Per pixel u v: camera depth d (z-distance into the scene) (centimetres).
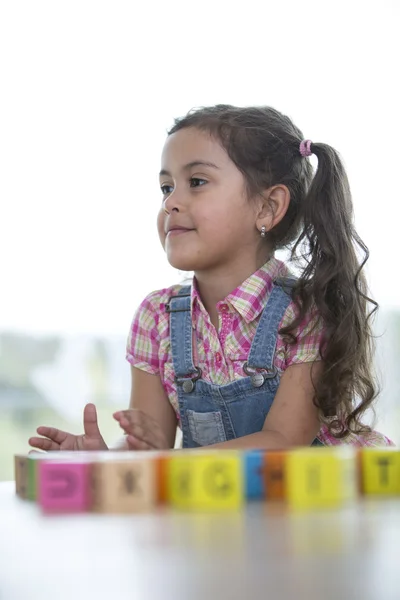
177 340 172
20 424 403
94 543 59
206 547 56
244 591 43
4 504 85
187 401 170
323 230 176
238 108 178
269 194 173
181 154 167
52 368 401
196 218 164
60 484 81
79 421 402
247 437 144
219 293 171
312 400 160
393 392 317
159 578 47
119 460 82
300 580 45
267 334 164
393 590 43
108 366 400
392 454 88
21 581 47
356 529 62
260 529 63
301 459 82
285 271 177
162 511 76
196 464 81
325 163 179
